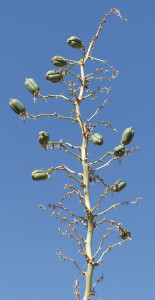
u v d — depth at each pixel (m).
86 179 8.15
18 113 8.28
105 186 8.37
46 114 8.42
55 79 8.69
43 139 8.08
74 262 7.59
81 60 9.00
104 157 8.24
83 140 8.39
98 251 7.63
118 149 8.07
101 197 7.92
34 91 8.46
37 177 8.08
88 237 7.77
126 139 8.12
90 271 7.52
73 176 8.12
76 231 7.73
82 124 8.48
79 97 8.68
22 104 8.30
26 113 8.34
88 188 8.11
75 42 9.02
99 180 8.35
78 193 7.94
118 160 8.14
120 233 8.19
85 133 8.39
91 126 8.43
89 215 7.84
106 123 8.40
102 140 8.30
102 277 7.57
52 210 7.82
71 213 7.86
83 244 7.75
